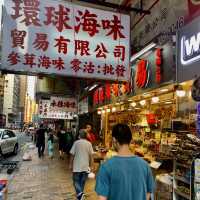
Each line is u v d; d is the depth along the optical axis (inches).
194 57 217.0
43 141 677.9
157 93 319.3
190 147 203.2
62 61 240.5
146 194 107.1
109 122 629.9
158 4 331.6
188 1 261.4
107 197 102.0
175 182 213.5
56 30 243.0
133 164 106.8
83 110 802.2
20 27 236.1
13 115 4360.2
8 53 231.3
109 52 253.6
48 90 900.0
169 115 349.1
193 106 273.3
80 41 247.4
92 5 281.6
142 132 429.4
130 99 388.8
